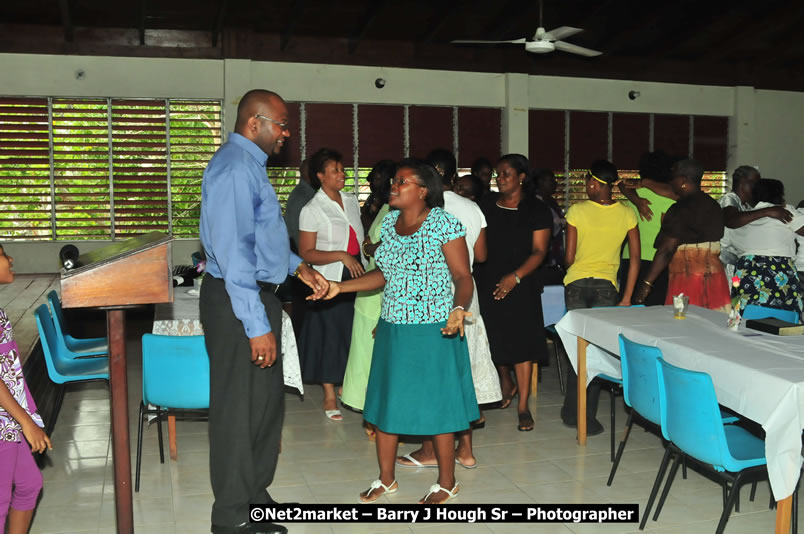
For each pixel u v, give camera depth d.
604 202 4.36
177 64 8.89
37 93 8.53
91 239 8.91
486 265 4.29
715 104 11.10
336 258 4.04
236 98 9.00
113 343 2.55
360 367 3.99
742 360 2.86
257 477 3.01
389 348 3.08
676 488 3.47
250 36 9.00
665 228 4.45
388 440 3.32
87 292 2.40
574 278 4.43
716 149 11.27
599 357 4.04
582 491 3.42
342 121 9.66
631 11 9.35
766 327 3.40
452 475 3.29
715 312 3.97
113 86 8.73
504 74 10.11
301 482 3.56
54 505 3.33
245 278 2.62
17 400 2.37
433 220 2.99
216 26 8.67
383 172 4.96
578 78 10.45
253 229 2.66
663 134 11.00
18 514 2.47
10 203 8.65
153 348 3.35
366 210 5.35
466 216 3.67
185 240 9.12
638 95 10.68
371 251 4.00
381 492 3.37
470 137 10.16
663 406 2.99
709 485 3.51
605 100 10.59
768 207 4.61
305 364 4.60
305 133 9.53
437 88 9.88
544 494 3.38
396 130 9.88
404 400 3.06
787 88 11.31
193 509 3.27
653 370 3.06
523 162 4.22
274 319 2.87
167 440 4.23
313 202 4.32
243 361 2.77
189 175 9.12
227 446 2.79
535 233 4.23
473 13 9.20
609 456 3.90
